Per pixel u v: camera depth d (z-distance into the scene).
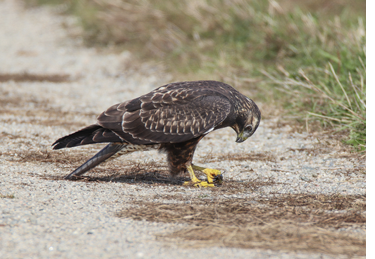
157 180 10.38
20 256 6.11
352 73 15.80
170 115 9.71
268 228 7.13
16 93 20.33
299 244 6.60
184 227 7.21
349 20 21.05
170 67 23.47
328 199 8.77
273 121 15.48
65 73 24.81
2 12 38.91
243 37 22.55
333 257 6.23
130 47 27.66
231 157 12.36
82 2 34.50
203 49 23.25
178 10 26.44
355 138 12.91
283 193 9.27
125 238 6.76
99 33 30.41
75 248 6.39
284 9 22.95
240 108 10.55
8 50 29.67
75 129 14.88
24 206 7.99
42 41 31.17
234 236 6.85
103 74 24.22
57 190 9.04
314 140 13.59
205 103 9.88
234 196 9.02
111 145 10.01
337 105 14.35
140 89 21.44
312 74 17.22
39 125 15.20
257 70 19.31
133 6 28.30
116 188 9.41
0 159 11.28
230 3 24.42
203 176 10.95
